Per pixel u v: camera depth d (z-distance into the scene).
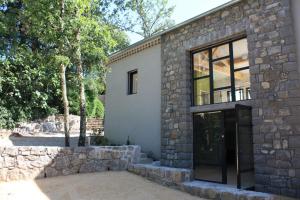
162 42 10.27
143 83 11.24
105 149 9.00
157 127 10.30
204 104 8.76
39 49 11.97
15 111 15.06
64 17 8.68
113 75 13.12
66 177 7.91
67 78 15.21
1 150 7.26
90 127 17.36
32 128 15.36
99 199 6.29
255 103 7.20
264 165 6.86
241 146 6.93
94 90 18.89
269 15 7.16
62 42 8.97
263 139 6.94
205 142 8.63
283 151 6.57
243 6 7.77
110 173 8.62
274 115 6.81
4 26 10.66
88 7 8.95
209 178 8.27
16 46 13.89
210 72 8.78
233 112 8.03
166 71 9.91
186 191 7.25
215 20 8.47
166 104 9.73
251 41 7.45
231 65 8.20
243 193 6.25
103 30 9.34
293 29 6.75
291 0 6.88
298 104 6.45
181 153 8.92
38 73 15.54
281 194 6.50
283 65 6.77
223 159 7.99
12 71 15.14
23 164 7.52
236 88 8.02
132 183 7.73
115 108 12.69
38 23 8.80
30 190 6.62
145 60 11.27
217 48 8.70
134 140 11.33
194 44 9.01
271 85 6.94
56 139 13.07
